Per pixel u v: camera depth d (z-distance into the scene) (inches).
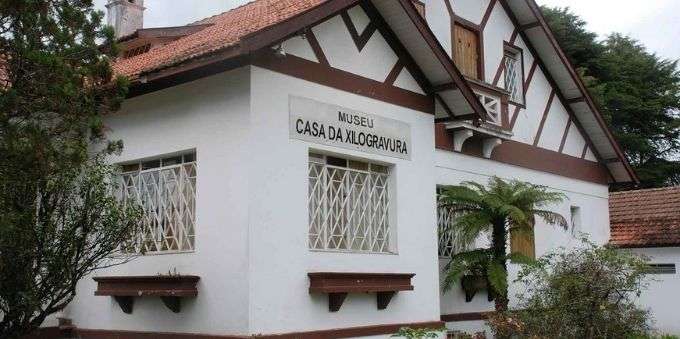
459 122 526.9
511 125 612.7
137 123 391.2
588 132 713.6
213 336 335.0
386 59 421.1
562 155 675.4
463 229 461.1
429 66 438.3
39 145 276.8
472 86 547.2
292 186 353.7
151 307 365.7
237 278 331.9
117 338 376.5
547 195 476.7
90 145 402.3
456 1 575.5
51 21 288.5
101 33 306.2
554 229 642.8
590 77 1184.2
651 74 1305.4
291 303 345.4
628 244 695.1
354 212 394.0
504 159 595.5
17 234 279.7
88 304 396.5
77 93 289.6
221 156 348.2
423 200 432.5
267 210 339.9
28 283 287.3
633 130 1269.7
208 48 344.8
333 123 380.2
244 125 339.6
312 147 366.3
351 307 378.3
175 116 372.8
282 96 354.6
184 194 369.1
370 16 412.8
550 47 648.4
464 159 550.6
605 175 741.9
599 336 434.9
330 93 381.1
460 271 462.9
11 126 275.4
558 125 675.4
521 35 647.1
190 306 349.1
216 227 345.1
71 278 299.3
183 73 355.3
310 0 406.0
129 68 411.8
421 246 425.7
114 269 388.5
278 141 349.7
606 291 439.8
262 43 323.6
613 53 1300.4
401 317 407.2
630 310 477.1
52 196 295.4
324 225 374.0
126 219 317.1
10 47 284.0
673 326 658.2
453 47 566.3
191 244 361.1
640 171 1222.3
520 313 445.1
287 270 345.7
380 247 406.6
